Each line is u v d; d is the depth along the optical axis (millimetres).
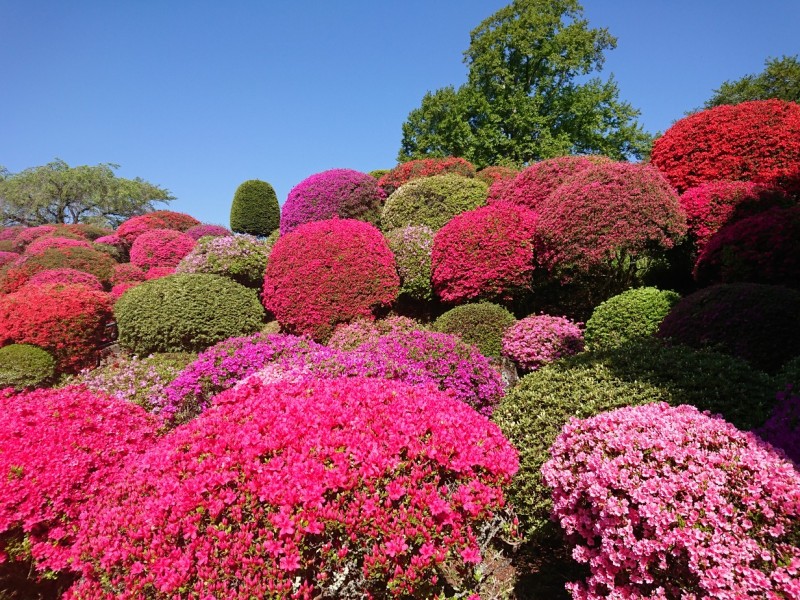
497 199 9336
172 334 6707
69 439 3068
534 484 2848
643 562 1788
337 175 11664
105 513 2404
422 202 9922
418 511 1955
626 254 6492
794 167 6965
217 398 2840
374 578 1858
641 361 3463
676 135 8422
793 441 2443
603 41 22219
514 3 22312
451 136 22859
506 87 22250
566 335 5746
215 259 8977
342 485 1970
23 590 2771
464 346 4711
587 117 21922
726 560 1655
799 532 1688
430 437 2262
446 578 2348
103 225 34312
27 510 2604
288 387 2824
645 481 1918
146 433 3596
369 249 7230
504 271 6715
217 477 2025
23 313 7496
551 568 2791
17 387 6785
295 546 1815
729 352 4074
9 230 25797
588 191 6230
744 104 8102
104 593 2014
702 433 2164
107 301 8570
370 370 4129
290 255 7258
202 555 1848
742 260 5461
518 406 3393
